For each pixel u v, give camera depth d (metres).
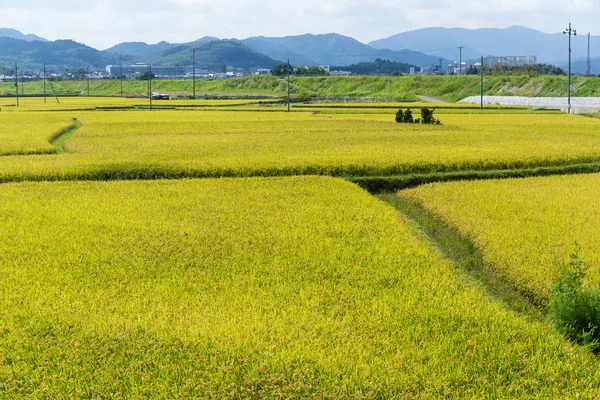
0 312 9.29
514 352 8.24
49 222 14.80
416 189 19.89
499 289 11.60
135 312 9.37
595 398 7.22
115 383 7.34
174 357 7.91
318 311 9.66
